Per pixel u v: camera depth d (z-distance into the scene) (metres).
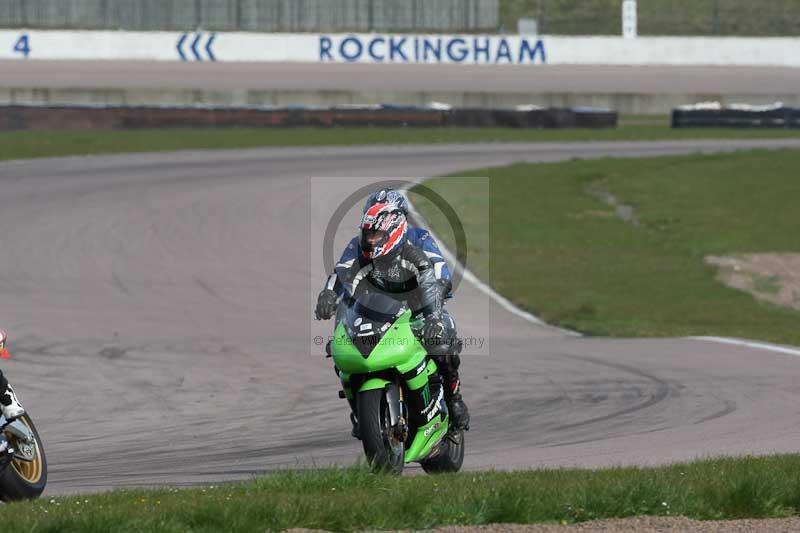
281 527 20.11
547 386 46.47
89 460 34.22
